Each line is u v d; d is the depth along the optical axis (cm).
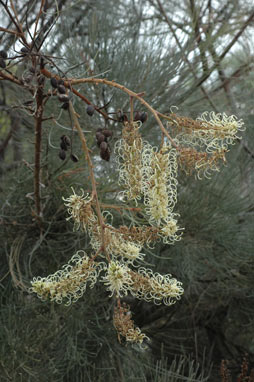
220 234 160
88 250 147
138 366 154
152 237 72
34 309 140
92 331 148
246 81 199
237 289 193
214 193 162
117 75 154
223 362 174
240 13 198
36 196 126
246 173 193
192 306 211
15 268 148
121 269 67
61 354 141
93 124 155
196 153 70
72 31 168
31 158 172
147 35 169
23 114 168
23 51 78
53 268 149
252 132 190
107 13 175
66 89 74
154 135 161
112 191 138
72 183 142
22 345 127
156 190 69
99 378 140
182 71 165
